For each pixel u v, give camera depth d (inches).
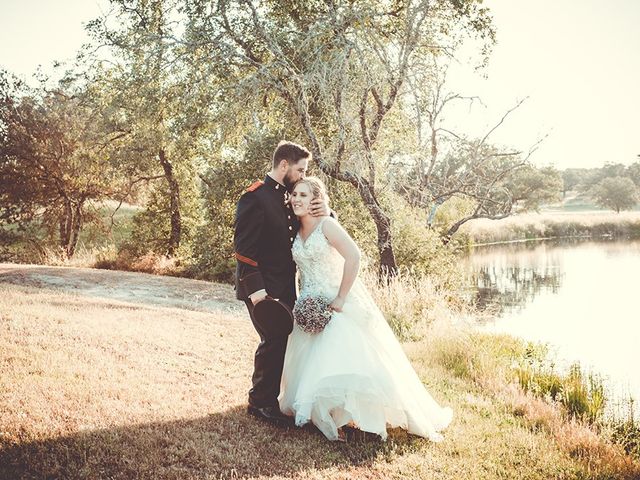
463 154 874.1
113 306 316.2
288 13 557.9
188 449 130.3
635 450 189.8
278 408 154.3
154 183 908.0
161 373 188.1
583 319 546.3
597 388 262.8
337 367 140.3
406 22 521.3
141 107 590.2
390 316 394.3
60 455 119.3
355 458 137.0
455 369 273.1
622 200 2842.0
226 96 549.6
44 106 913.5
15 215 928.3
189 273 685.3
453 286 665.6
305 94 493.7
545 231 1806.1
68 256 832.9
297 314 145.4
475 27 548.7
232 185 669.9
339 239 147.6
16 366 168.4
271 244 146.3
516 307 620.7
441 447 149.2
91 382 165.5
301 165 148.7
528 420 197.3
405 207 662.5
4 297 290.2
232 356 228.2
